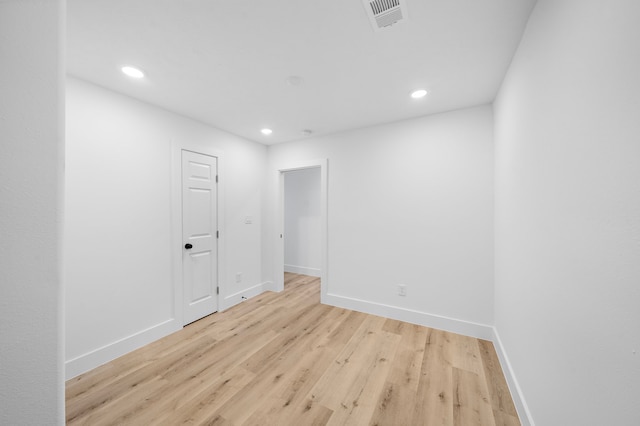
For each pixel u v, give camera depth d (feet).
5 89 1.42
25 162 1.48
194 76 6.12
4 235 1.42
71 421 4.63
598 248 2.53
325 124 9.34
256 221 11.73
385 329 8.23
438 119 8.29
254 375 5.94
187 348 7.14
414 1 3.93
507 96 5.80
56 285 1.60
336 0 3.92
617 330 2.25
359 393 5.36
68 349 5.92
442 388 5.49
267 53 5.26
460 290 7.99
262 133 10.40
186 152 8.64
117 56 5.33
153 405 5.03
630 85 2.06
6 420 1.44
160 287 7.83
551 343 3.56
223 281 9.98
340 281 10.18
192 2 3.94
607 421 2.38
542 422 3.85
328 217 10.44
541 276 3.90
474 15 4.21
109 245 6.68
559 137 3.32
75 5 3.94
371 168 9.49
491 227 7.57
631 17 2.03
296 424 4.58
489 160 7.57
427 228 8.48
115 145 6.81
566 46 3.11
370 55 5.32
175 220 8.20
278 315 9.40
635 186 2.03
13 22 1.45
